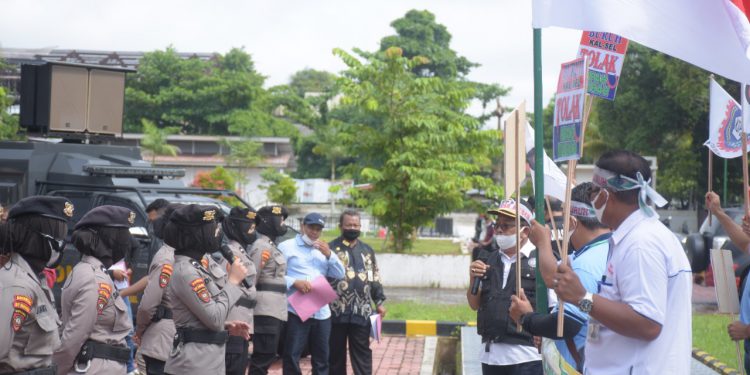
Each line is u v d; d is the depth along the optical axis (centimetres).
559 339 472
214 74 6194
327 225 4538
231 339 777
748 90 570
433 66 7406
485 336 663
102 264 569
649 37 454
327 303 902
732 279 616
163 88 6003
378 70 2089
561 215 734
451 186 1984
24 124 1321
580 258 469
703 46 451
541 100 490
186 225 571
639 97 3522
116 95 1362
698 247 1834
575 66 438
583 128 423
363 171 2022
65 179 1166
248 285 792
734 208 1858
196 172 5394
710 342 1131
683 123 3519
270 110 6800
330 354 958
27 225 466
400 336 1338
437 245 3155
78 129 1330
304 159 7019
